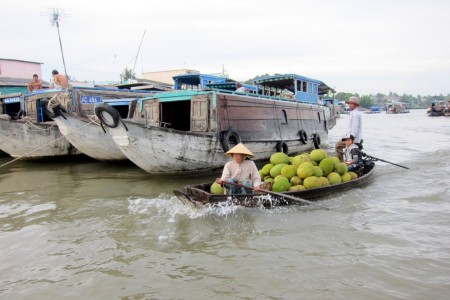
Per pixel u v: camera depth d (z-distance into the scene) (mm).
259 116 12500
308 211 7047
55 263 5117
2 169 13164
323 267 4750
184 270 4793
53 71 14977
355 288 4223
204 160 10422
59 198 8562
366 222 6359
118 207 7605
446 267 4648
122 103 13570
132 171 11984
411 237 5637
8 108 18953
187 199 6969
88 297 4238
